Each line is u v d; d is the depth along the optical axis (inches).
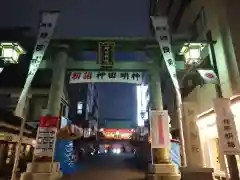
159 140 436.8
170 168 423.8
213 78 384.2
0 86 749.3
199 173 339.0
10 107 720.3
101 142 1852.9
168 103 750.5
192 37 526.6
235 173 319.0
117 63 506.9
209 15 441.7
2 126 593.3
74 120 1273.4
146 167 817.5
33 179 378.3
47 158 397.1
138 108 1482.5
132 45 505.4
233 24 368.8
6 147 616.1
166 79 779.4
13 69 764.0
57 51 489.1
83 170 714.8
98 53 472.7
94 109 1872.5
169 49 439.5
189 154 359.3
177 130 644.7
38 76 817.5
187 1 573.9
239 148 313.6
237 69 346.0
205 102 449.1
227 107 334.0
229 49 369.1
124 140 1797.5
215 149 447.8
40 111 800.9
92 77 494.0
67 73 515.2
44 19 454.6
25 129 702.5
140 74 504.7
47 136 407.2
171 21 753.0
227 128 322.3
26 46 459.5
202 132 491.8
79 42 487.8
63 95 911.0
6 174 566.3
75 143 1104.2
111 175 603.2
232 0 380.8
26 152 740.0
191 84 557.0
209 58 442.9
